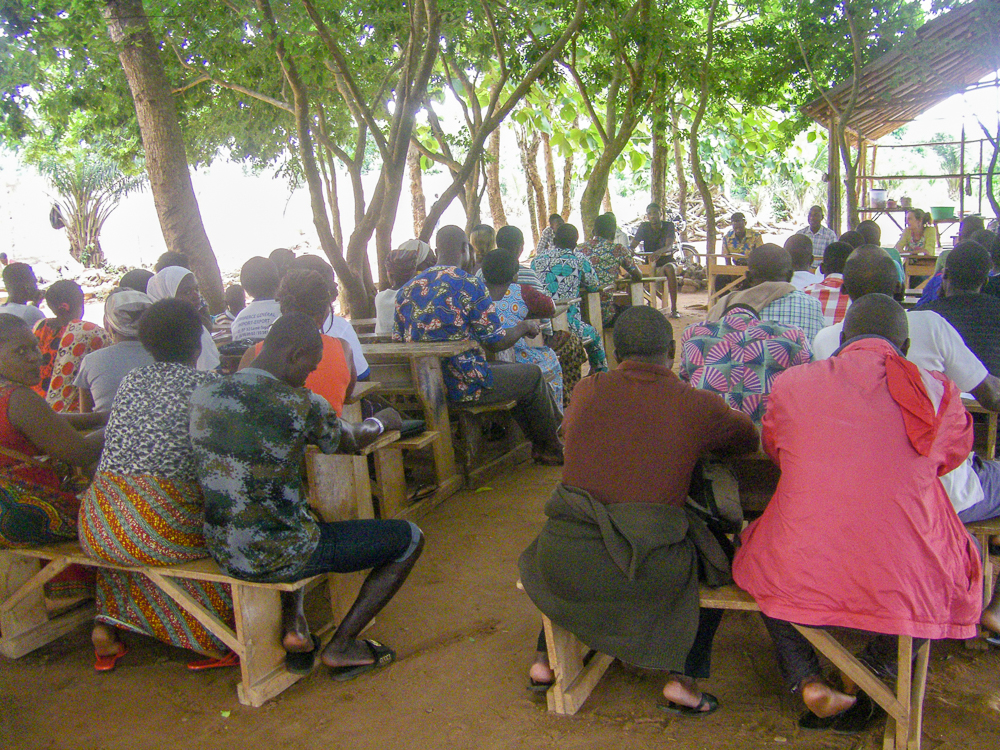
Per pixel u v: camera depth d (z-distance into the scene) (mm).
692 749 2666
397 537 3119
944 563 2445
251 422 2764
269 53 6910
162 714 3012
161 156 6582
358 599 3160
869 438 2461
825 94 11555
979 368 3150
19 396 3121
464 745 2758
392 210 7531
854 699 2627
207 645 3225
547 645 2873
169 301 3051
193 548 2994
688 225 23219
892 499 2418
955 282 3793
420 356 4719
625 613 2662
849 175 11602
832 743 2670
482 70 10391
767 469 3141
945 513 2533
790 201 28516
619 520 2676
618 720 2844
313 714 2973
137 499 2924
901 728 2541
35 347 3205
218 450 2777
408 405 5082
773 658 3188
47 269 25172
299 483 2934
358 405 4281
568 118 14398
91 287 22484
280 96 9945
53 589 3645
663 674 3117
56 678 3301
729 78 12844
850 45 11516
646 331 2848
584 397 2885
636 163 15875
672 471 2736
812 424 2549
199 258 6707
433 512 4875
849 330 2750
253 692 3008
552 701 2896
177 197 6629
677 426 2744
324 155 12414
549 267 6934
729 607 2658
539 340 5879
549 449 5621
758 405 3359
